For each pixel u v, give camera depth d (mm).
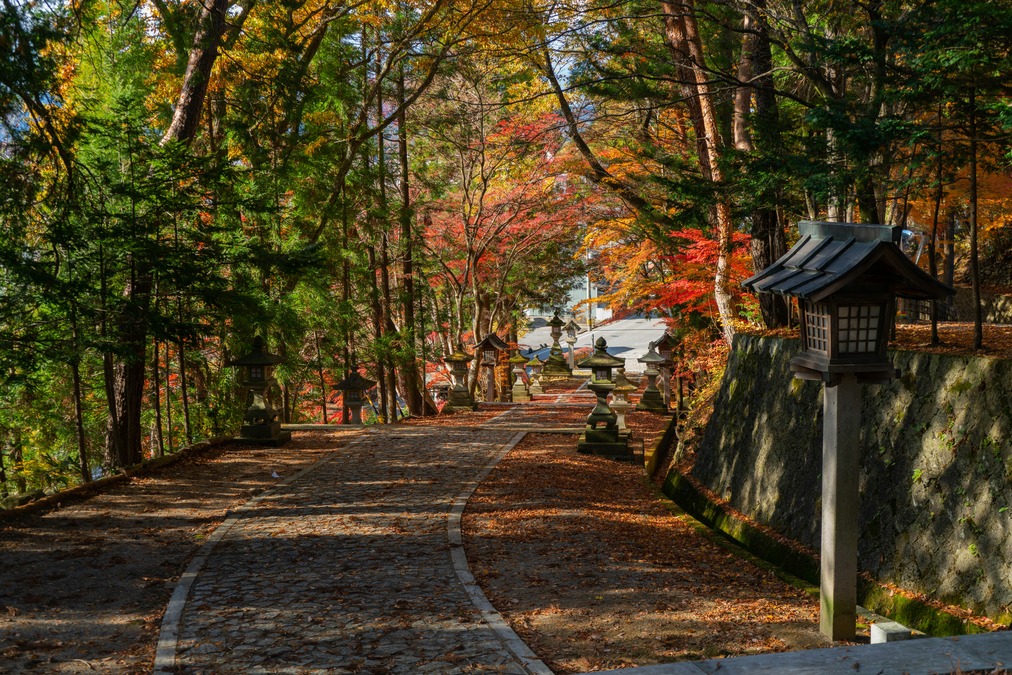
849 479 5867
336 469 12555
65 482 14711
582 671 5387
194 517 9664
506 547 8570
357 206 20328
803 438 9852
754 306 15047
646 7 16250
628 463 14164
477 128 23719
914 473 7750
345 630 6043
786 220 14664
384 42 21047
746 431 11422
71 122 10656
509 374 30688
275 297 16344
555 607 6723
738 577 7945
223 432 16016
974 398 7344
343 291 21156
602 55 15203
